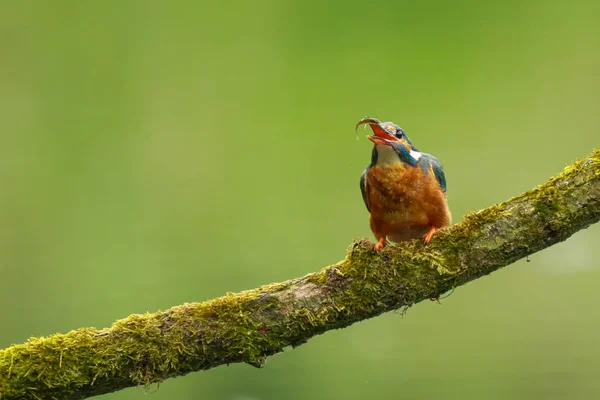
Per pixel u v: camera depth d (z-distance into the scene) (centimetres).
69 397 510
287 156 1680
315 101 1764
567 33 1781
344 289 539
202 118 1744
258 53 1845
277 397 1145
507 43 1803
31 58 1803
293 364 1175
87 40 1831
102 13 1850
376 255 546
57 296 1430
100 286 1447
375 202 645
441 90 1756
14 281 1468
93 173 1675
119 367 511
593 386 1080
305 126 1720
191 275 1447
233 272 1456
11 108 1761
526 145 1630
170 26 1861
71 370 504
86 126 1739
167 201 1622
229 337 524
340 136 1702
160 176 1664
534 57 1781
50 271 1475
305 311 533
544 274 1352
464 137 1670
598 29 1762
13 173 1652
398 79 1789
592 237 1375
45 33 1819
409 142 680
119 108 1770
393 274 542
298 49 1842
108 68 1819
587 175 534
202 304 532
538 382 1100
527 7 1827
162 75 1820
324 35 1850
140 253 1508
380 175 633
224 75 1812
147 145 1712
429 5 1844
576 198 532
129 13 1855
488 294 1329
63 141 1714
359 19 1856
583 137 1633
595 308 1265
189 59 1839
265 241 1516
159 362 516
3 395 495
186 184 1645
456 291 1325
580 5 1778
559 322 1241
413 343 1213
